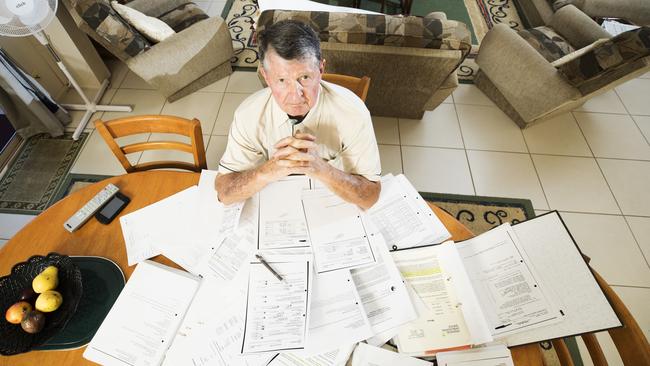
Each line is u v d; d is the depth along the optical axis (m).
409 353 0.85
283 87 0.81
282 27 0.76
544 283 0.90
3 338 0.85
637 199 2.11
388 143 2.36
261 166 0.97
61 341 0.88
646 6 2.67
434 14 2.21
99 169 2.21
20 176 2.18
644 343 0.80
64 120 2.40
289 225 1.04
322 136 1.05
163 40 2.24
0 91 2.03
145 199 1.14
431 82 2.04
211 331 0.88
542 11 2.85
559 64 2.12
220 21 2.37
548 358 1.56
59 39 2.28
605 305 0.84
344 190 1.02
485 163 2.27
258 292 0.91
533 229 0.98
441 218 1.09
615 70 1.85
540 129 2.43
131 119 1.20
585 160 2.29
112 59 2.83
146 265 0.99
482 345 0.86
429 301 0.92
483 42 2.44
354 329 0.87
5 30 1.64
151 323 0.89
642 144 2.36
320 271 0.96
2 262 1.01
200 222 1.07
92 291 0.96
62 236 1.06
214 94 2.60
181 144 1.29
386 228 1.06
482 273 0.95
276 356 0.85
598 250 1.91
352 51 1.88
